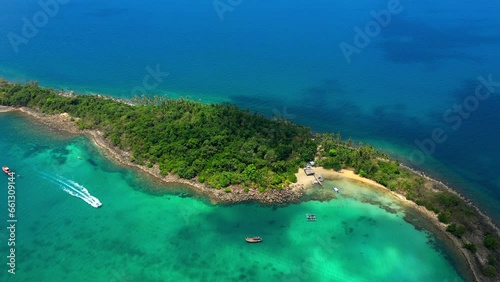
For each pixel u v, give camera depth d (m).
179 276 71.50
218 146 99.12
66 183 93.94
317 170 97.38
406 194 88.38
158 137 103.12
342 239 78.69
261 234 80.06
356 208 86.12
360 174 95.06
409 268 72.38
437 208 83.69
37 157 103.56
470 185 94.31
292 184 92.31
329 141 103.94
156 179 94.25
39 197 89.75
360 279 70.50
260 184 89.94
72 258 75.19
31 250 76.88
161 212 85.56
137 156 100.06
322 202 87.75
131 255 75.81
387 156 101.69
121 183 93.94
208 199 88.25
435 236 78.62
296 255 75.44
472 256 73.31
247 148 97.94
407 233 79.56
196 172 93.50
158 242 78.56
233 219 83.56
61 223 83.06
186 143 99.62
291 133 107.56
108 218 84.12
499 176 96.94
